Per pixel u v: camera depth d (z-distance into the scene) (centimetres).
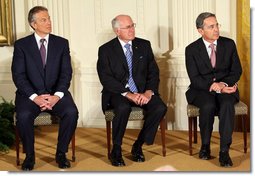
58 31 493
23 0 497
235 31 466
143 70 401
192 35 466
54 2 490
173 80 479
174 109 482
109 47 400
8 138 428
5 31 495
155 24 482
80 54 503
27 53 382
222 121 365
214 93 388
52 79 386
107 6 492
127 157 394
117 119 372
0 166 376
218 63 396
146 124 378
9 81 506
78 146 431
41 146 433
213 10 464
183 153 400
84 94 506
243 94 469
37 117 371
